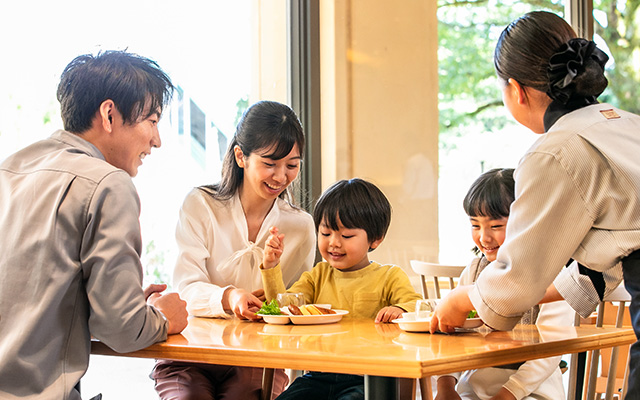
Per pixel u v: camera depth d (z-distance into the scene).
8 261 1.26
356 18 2.93
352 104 2.90
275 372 1.98
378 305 1.83
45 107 2.48
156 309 1.35
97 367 2.63
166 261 2.66
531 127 1.37
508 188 1.84
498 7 3.36
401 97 3.01
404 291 1.79
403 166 3.00
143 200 2.63
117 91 1.41
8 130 2.42
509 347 1.18
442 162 3.12
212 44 2.81
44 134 2.48
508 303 1.22
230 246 2.01
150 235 2.63
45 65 2.48
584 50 1.25
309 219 2.13
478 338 1.31
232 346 1.22
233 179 2.02
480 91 3.26
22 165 1.37
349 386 1.66
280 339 1.31
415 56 3.06
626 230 1.17
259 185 1.92
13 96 2.43
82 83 1.42
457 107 3.19
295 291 1.89
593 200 1.18
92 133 1.43
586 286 1.45
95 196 1.29
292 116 1.94
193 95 2.75
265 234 2.04
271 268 1.81
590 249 1.21
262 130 1.88
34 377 1.21
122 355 1.33
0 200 1.33
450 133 3.15
